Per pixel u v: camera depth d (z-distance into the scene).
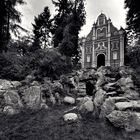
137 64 12.24
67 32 17.89
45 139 3.47
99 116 5.09
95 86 8.78
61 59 11.70
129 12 14.62
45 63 9.31
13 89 6.42
